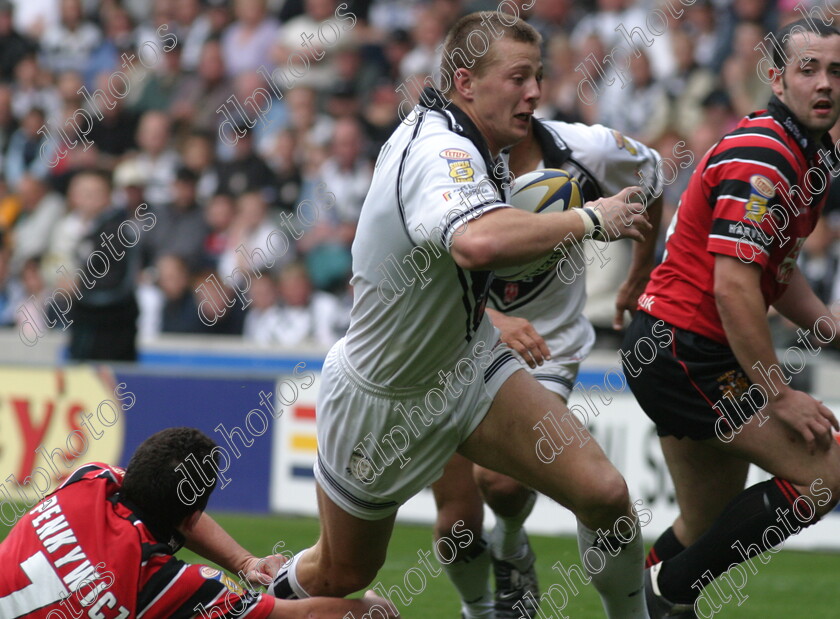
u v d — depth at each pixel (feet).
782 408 35.58
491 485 41.78
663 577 38.04
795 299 41.22
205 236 106.83
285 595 37.45
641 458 70.79
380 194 33.12
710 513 39.86
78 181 109.19
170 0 127.34
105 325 91.86
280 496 80.18
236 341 101.40
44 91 129.49
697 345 37.01
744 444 36.65
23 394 84.23
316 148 109.70
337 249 103.40
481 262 30.14
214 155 112.16
